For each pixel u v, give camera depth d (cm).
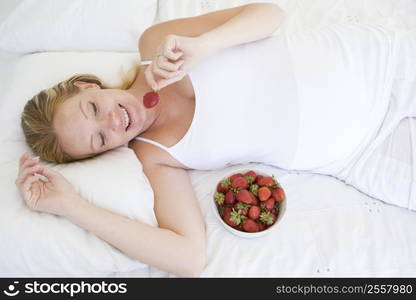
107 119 91
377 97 101
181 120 103
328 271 87
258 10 102
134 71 111
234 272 87
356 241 91
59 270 83
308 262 88
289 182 104
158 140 102
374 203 99
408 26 123
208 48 92
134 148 104
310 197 100
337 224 94
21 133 102
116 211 86
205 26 104
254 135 99
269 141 99
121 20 124
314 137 97
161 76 86
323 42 102
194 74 97
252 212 89
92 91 94
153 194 93
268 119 97
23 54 130
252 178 94
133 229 83
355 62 101
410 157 97
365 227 94
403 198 96
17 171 91
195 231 90
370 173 99
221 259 90
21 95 108
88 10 124
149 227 85
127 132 95
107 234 81
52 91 96
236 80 97
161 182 97
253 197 90
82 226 82
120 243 82
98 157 97
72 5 124
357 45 102
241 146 100
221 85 97
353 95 98
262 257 89
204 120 97
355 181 101
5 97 110
